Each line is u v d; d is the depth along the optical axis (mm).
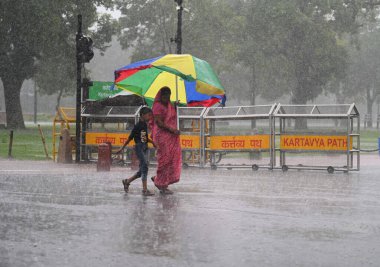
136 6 76812
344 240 7859
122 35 79812
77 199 11773
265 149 20578
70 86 73562
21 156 25531
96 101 22609
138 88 17797
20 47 61031
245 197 12430
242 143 20812
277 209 10680
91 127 23000
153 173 18656
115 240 7738
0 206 10695
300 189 14172
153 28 78000
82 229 8516
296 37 70562
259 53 71938
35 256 6797
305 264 6508
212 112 21609
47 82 72688
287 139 20266
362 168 21516
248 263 6531
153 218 9570
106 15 66938
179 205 11125
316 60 70625
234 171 19938
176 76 16109
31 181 15086
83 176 16719
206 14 72375
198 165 21750
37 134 48969
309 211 10461
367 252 7129
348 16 70000
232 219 9523
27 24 54875
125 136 21953
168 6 74000
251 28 71625
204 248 7297
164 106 12867
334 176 18125
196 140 21328
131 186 14445
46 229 8492
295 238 7977
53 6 55312
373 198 12461
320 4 68812
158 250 7156
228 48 71188
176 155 12930
